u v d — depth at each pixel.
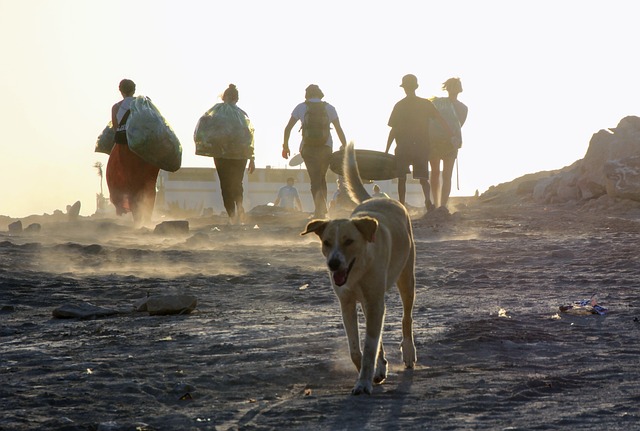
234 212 28.64
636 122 35.31
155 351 10.22
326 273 17.53
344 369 9.23
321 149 26.89
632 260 18.47
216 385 8.62
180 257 19.84
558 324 11.68
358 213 9.60
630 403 7.69
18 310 13.83
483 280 16.44
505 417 7.29
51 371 9.20
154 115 25.28
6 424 7.24
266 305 13.88
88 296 15.02
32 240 22.92
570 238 23.36
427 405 7.75
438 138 30.22
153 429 7.10
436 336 10.88
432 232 25.41
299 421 7.30
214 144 27.44
